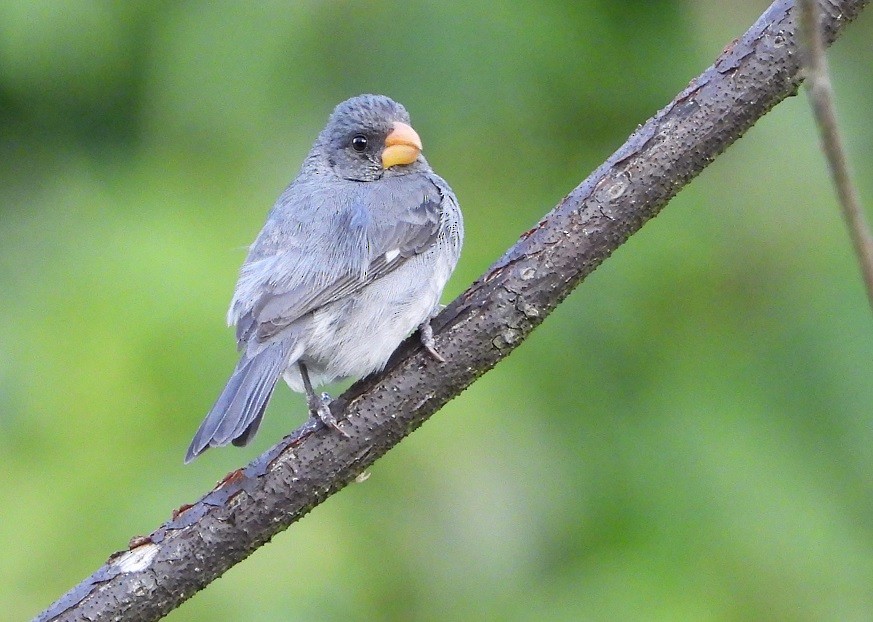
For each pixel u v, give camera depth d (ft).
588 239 24.17
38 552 34.14
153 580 23.77
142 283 36.83
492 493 36.32
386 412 24.29
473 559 35.99
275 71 39.83
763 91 23.57
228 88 39.91
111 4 39.88
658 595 35.04
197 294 36.70
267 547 35.09
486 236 39.40
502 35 40.04
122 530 34.24
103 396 35.63
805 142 40.86
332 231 28.02
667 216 40.57
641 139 24.21
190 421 35.53
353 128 31.65
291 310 26.89
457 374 24.43
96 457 35.19
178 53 40.06
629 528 36.63
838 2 22.68
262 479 24.06
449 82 40.06
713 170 41.34
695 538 36.06
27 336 36.99
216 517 23.94
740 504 36.32
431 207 29.37
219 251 37.91
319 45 39.91
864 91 41.09
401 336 28.07
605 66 40.86
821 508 36.32
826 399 38.06
